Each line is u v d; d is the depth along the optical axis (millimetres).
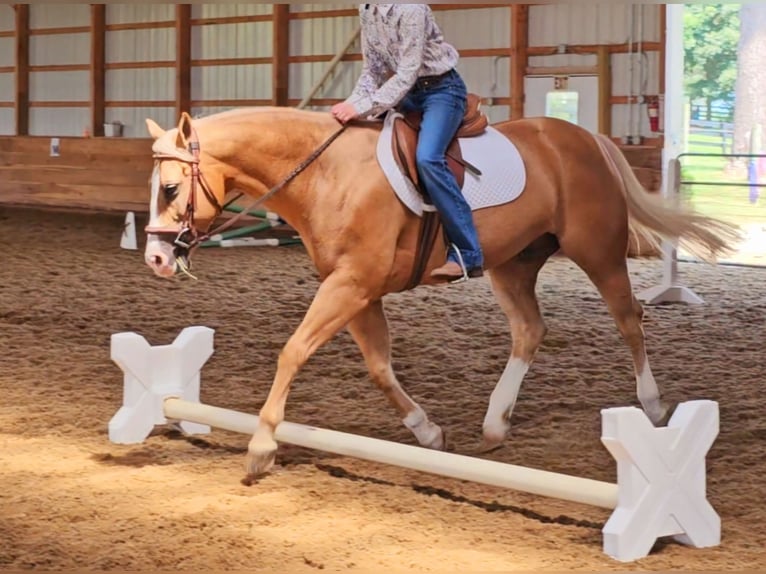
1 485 4836
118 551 3992
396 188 4832
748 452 5418
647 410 5793
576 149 5473
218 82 20844
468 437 5746
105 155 21406
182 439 5711
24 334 8773
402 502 4629
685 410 4102
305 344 4766
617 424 3908
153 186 4672
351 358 7785
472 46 17578
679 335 8766
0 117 24672
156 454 5414
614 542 3938
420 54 4844
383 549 4027
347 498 4676
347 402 6535
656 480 3986
